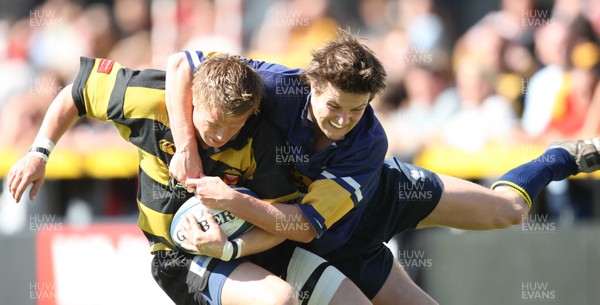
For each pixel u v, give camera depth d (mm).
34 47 32656
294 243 16172
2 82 31109
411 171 17016
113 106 15383
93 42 32438
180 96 14797
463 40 29984
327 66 14328
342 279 15734
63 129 15969
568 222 24688
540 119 26188
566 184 24844
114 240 24641
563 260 23781
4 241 25125
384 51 29922
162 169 15305
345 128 14664
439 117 27062
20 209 26547
